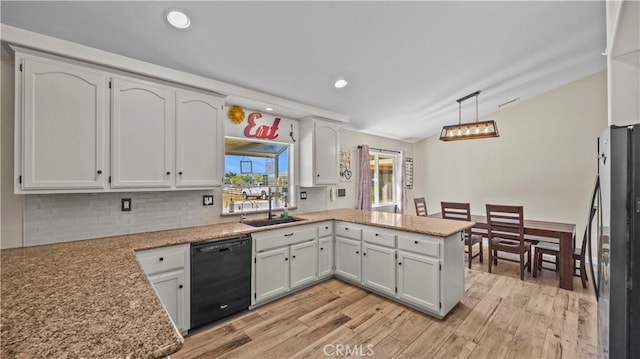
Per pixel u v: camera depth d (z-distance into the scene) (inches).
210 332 86.4
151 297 41.9
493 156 196.5
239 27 73.4
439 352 76.1
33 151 67.2
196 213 109.0
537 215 176.9
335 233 130.3
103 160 77.1
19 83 65.5
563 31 99.7
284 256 110.0
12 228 74.2
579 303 104.1
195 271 86.0
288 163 144.3
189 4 63.5
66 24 65.6
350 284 124.6
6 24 62.8
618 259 43.4
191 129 94.8
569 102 164.7
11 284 47.2
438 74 118.3
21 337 30.2
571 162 164.6
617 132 43.7
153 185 86.3
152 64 84.8
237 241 95.7
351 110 146.4
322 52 90.3
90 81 75.0
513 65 122.3
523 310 99.1
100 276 51.4
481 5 78.4
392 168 225.8
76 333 31.2
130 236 88.9
